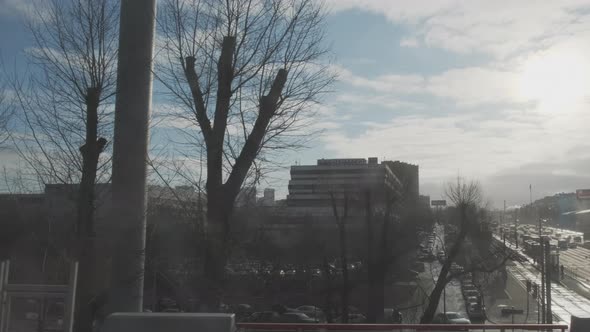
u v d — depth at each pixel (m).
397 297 52.28
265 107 11.18
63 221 13.79
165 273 11.27
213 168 10.88
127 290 9.47
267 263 31.59
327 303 39.72
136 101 9.65
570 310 53.88
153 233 11.41
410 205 50.31
